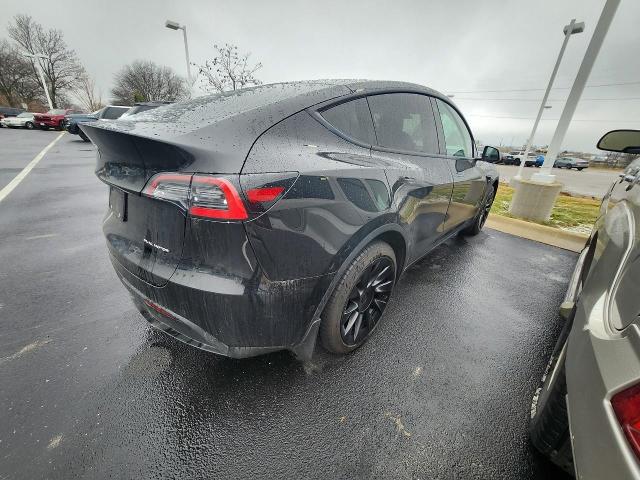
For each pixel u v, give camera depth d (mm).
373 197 1568
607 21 3906
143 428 1384
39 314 2127
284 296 1272
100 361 1737
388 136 1867
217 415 1452
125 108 13695
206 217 1105
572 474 1173
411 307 2385
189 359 1763
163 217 1231
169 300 1292
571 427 810
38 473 1195
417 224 2080
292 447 1327
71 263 2875
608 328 846
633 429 643
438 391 1619
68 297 2336
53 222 3969
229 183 1084
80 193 5453
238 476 1220
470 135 2975
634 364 689
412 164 1957
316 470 1246
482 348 1956
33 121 19750
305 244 1276
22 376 1621
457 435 1393
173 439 1344
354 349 1857
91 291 2424
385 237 1828
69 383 1590
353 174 1465
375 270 1782
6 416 1404
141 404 1493
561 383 1087
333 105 1573
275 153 1235
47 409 1447
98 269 2773
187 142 1121
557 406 1108
